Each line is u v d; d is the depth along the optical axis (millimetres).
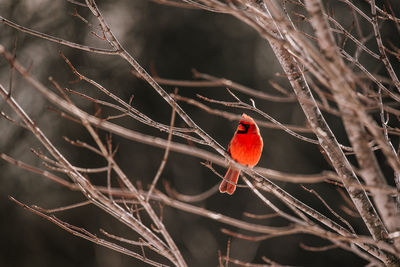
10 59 3736
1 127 16203
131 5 18406
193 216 18109
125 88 17672
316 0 4078
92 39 17344
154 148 17969
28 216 16234
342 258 17547
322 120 5441
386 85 11453
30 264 15891
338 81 3791
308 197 17922
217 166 18750
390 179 14102
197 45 18594
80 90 16891
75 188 4367
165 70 18203
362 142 4305
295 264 17812
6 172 16281
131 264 16281
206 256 17625
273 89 18547
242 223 4352
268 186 5656
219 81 4559
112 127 3928
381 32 13266
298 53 4004
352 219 16688
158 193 4691
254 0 5297
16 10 16922
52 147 4520
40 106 16438
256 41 19125
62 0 17250
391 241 5090
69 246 16234
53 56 16891
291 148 18469
